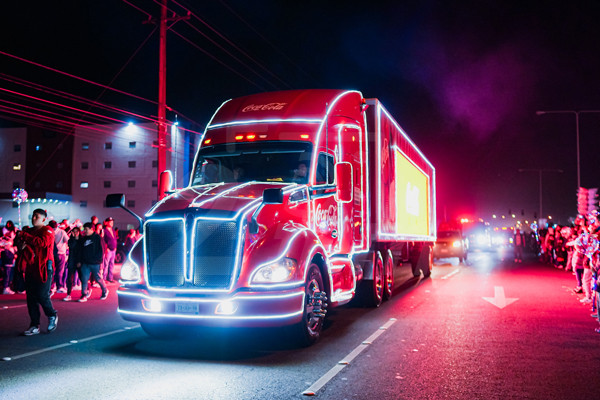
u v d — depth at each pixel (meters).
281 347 7.64
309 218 8.36
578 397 5.33
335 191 9.16
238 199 7.40
